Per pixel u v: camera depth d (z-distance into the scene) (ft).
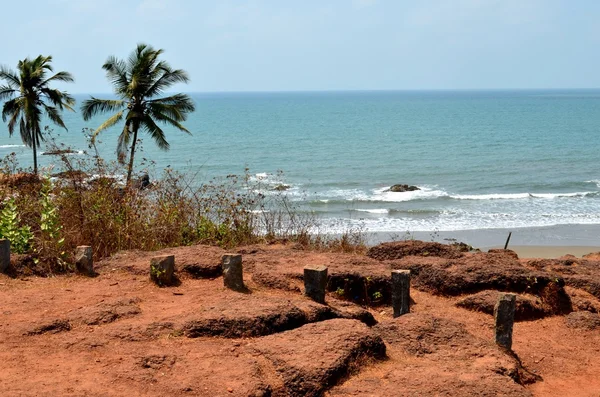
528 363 18.13
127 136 86.58
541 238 81.46
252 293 21.43
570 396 16.33
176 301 20.13
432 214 98.43
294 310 18.03
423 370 15.24
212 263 23.40
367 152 192.03
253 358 15.28
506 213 98.02
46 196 26.66
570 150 190.80
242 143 219.61
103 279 22.81
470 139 231.91
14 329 17.02
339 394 13.98
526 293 22.93
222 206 36.55
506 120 347.97
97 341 16.33
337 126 311.06
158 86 86.84
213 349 15.89
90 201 31.19
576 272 25.57
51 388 13.69
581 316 21.39
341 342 15.70
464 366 15.61
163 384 13.98
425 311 21.99
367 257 26.81
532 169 151.84
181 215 33.50
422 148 202.08
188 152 189.37
